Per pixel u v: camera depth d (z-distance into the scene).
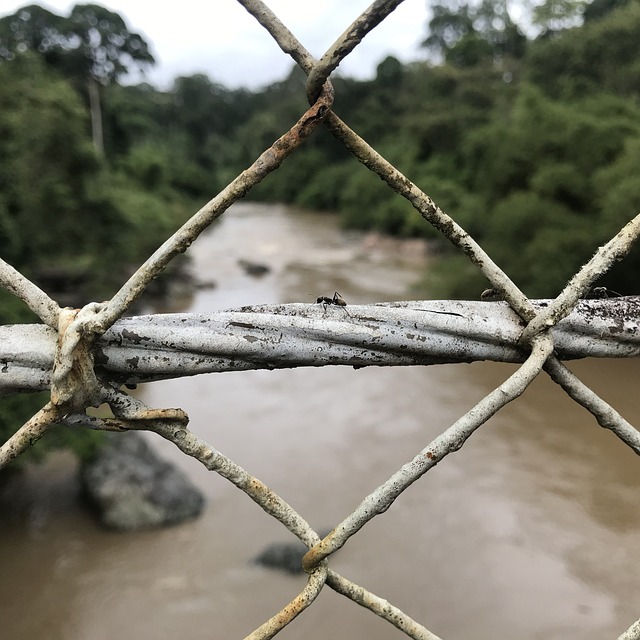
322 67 0.82
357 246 23.20
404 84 34.66
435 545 6.43
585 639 5.23
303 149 39.97
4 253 11.22
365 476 7.70
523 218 12.98
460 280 14.30
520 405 9.59
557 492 7.36
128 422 0.90
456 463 8.05
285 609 0.99
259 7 0.85
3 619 5.65
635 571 6.01
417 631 1.06
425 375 10.98
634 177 11.32
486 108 26.34
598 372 10.12
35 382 0.90
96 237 13.66
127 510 6.84
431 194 20.88
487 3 33.03
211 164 46.66
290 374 11.23
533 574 6.02
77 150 12.73
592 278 0.95
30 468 7.95
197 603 5.71
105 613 5.67
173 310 15.08
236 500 7.36
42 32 23.80
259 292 16.73
